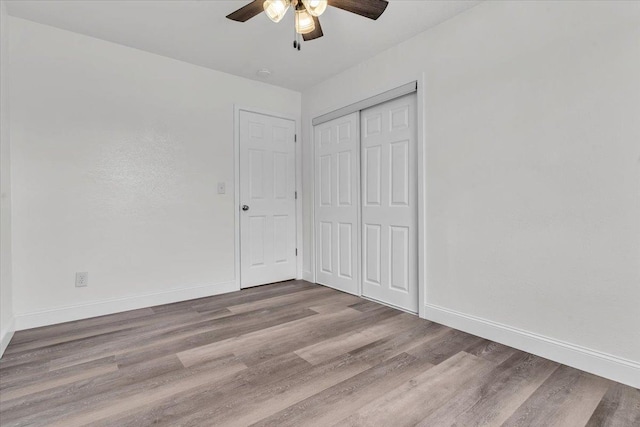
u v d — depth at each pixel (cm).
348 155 338
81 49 266
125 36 269
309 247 394
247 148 360
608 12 171
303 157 401
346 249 343
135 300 290
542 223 196
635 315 164
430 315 258
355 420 139
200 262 327
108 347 212
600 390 161
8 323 224
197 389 163
